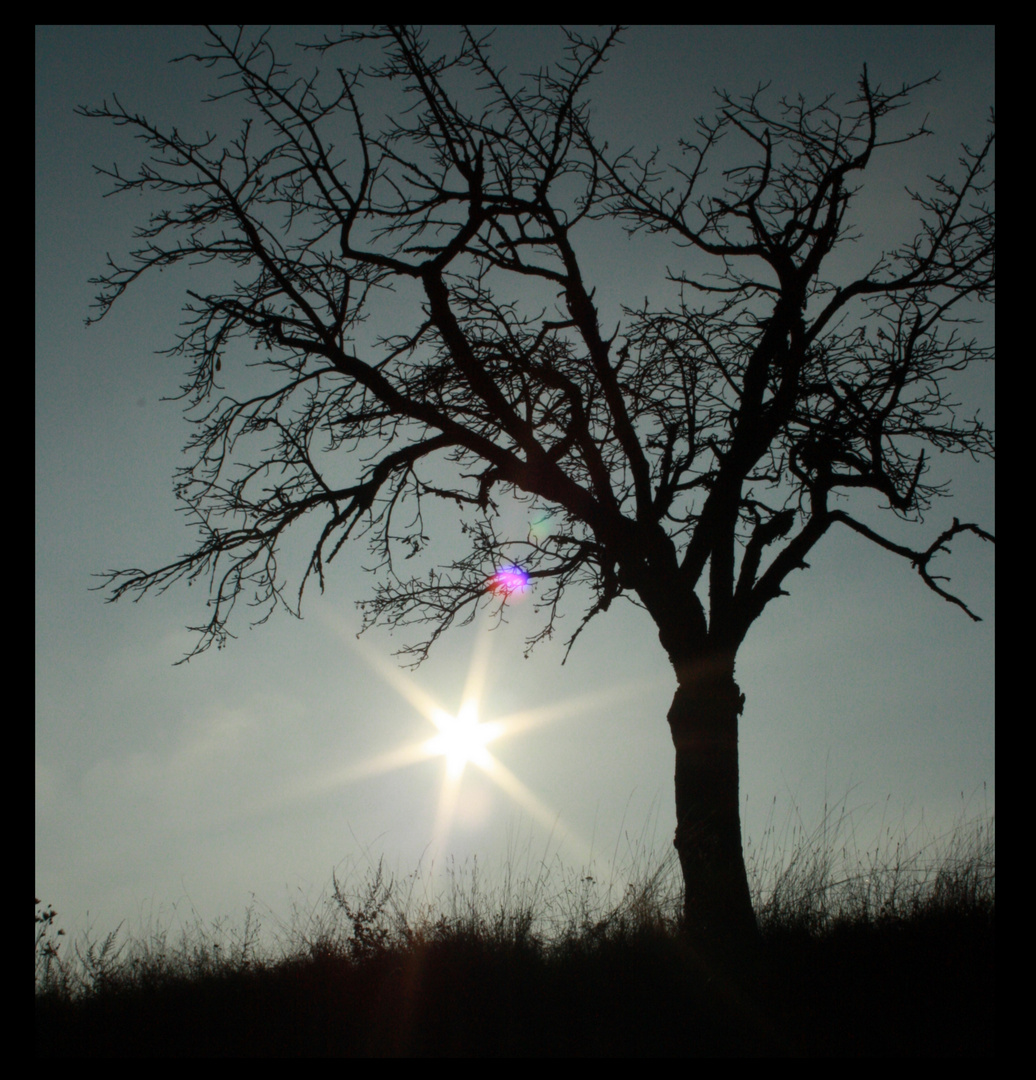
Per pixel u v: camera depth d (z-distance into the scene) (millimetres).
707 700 9906
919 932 7957
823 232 10562
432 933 8156
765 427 10141
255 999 7422
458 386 10461
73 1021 7176
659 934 7980
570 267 10359
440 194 10281
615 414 10398
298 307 10070
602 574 10609
